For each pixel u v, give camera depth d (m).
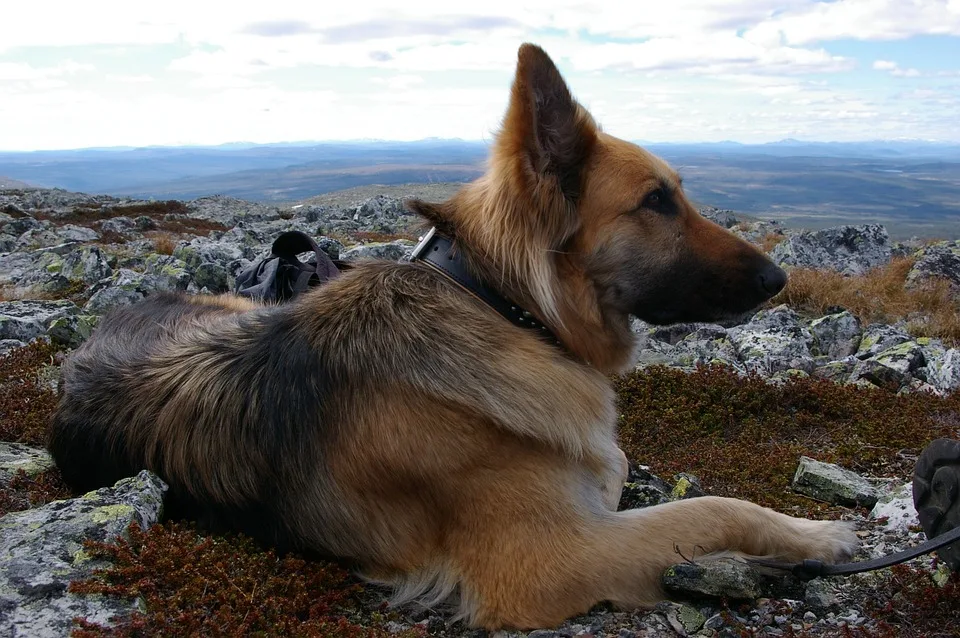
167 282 2.79
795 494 1.18
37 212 8.78
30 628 0.73
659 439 1.36
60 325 1.71
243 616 0.79
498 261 0.93
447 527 0.89
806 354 1.96
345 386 0.88
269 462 0.90
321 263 1.32
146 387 0.97
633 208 0.96
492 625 0.86
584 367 0.96
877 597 0.89
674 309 1.00
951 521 0.86
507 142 0.92
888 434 1.35
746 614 0.87
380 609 0.87
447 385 0.86
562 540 0.86
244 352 0.95
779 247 4.39
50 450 1.04
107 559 0.81
